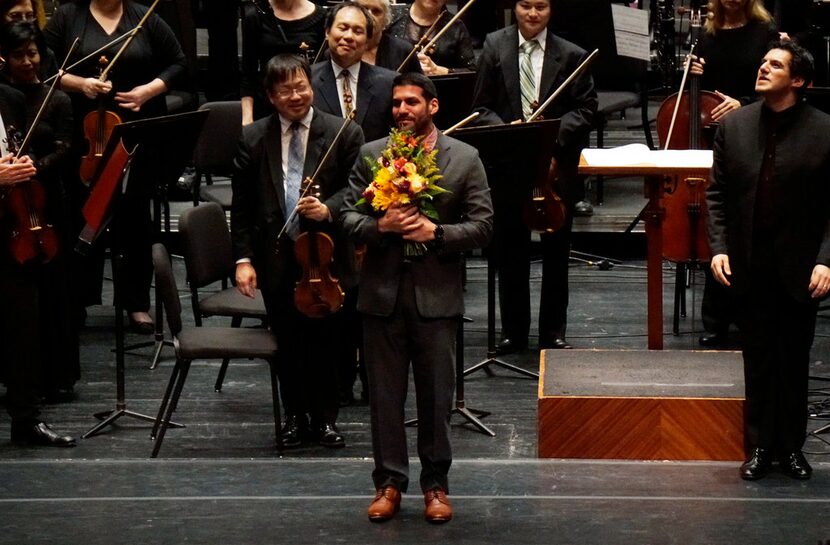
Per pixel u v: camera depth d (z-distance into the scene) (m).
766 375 17.80
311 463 18.77
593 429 18.73
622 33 28.98
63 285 21.50
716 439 18.59
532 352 23.78
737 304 17.89
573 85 22.61
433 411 16.25
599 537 16.00
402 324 16.17
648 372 19.58
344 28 20.28
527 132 19.41
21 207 19.31
